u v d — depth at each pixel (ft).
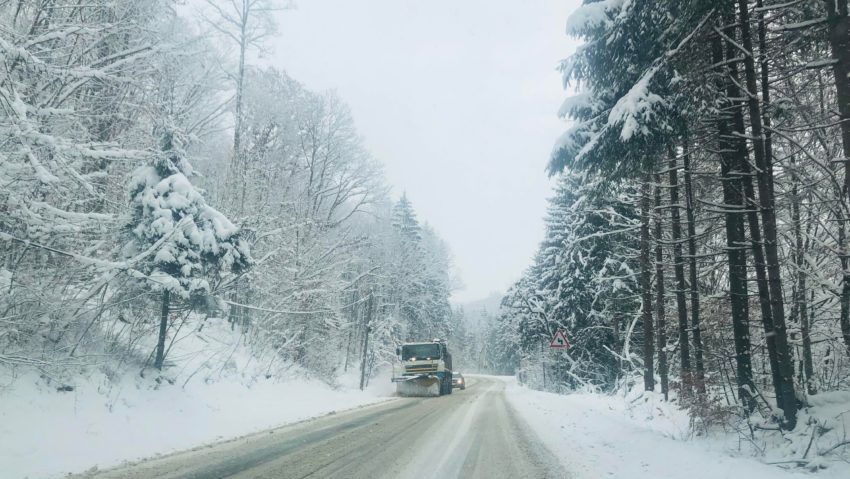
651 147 35.09
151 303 44.06
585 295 97.35
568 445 32.58
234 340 71.15
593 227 93.20
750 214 31.99
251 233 64.69
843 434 24.31
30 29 33.55
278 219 77.20
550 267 112.16
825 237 43.47
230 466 23.86
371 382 126.62
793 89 38.37
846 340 37.22
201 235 43.60
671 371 67.26
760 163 30.12
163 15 47.19
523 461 26.91
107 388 36.45
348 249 101.86
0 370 30.81
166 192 42.65
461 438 35.01
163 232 41.19
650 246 59.77
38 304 33.83
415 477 22.47
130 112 47.88
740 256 33.78
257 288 72.64
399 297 159.84
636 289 86.69
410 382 88.99
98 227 39.24
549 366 127.34
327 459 26.07
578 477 23.15
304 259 83.35
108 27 35.91
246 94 89.81
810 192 39.65
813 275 38.19
